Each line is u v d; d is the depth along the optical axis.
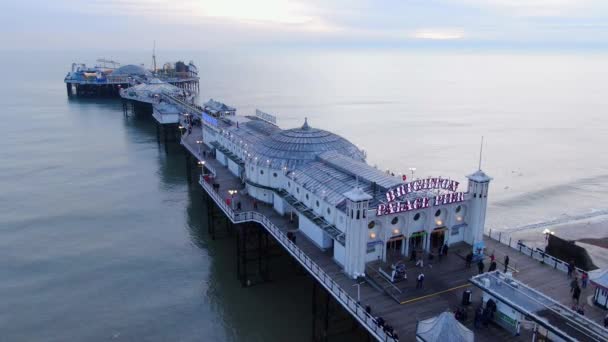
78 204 90.12
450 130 165.88
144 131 159.50
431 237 55.53
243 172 79.81
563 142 146.00
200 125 130.38
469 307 43.38
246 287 60.44
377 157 125.56
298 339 50.03
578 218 84.75
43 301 57.00
